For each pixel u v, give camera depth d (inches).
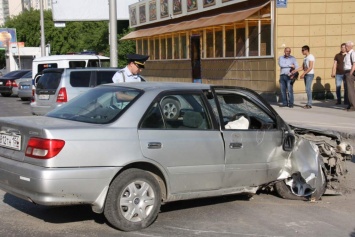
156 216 222.4
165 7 1064.2
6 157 219.6
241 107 261.0
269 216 245.1
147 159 215.6
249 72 738.8
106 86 253.1
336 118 517.7
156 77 1159.0
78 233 214.7
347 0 682.8
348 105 579.5
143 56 341.7
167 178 223.1
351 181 315.3
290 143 266.7
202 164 232.1
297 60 677.3
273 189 283.3
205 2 871.7
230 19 730.8
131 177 212.2
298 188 273.3
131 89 235.6
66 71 490.9
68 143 201.8
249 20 703.1
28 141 208.5
